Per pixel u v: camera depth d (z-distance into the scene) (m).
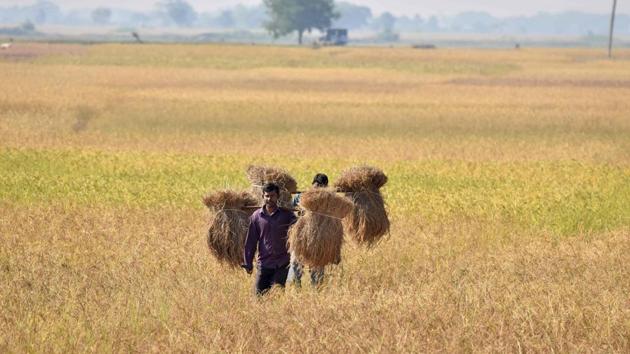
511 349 22.66
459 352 22.55
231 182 63.25
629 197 59.19
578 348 22.67
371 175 33.25
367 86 185.88
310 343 22.78
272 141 97.75
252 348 22.81
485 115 125.19
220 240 31.17
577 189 62.25
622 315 25.59
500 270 33.47
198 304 27.25
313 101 143.25
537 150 92.38
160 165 74.06
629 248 38.69
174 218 46.34
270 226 30.34
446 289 29.20
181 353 22.38
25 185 59.81
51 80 180.25
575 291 28.70
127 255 35.66
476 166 76.38
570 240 42.00
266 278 30.62
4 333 23.58
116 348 22.80
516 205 53.34
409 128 113.69
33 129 102.75
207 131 107.75
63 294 28.55
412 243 39.66
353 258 36.19
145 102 133.88
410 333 23.52
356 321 24.38
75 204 51.84
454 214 50.06
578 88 182.25
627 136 107.69
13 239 39.03
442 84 194.62
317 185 33.56
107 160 76.75
